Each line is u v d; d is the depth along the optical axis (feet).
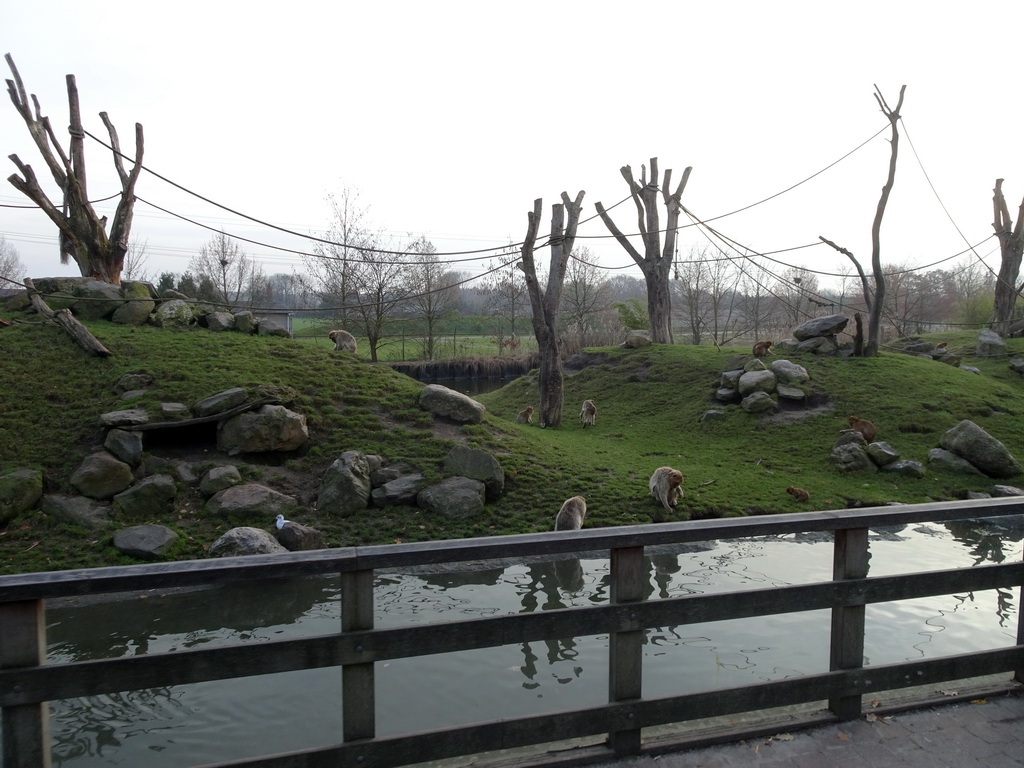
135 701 20.93
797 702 12.09
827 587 12.12
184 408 45.01
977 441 55.93
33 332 53.36
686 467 56.08
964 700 13.23
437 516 42.09
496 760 11.09
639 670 11.37
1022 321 112.68
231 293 172.86
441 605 30.04
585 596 31.27
